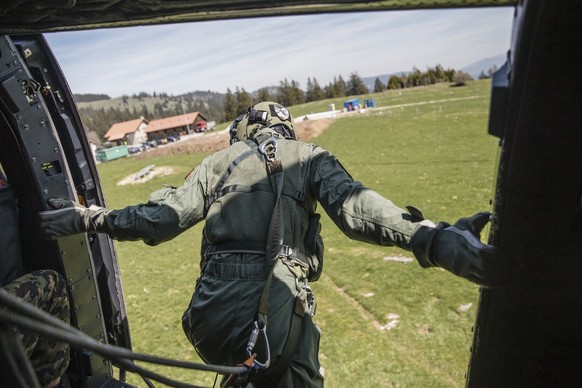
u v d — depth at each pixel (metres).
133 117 171.75
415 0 1.26
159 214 2.15
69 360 2.64
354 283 9.03
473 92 54.62
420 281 8.63
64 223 2.35
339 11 1.36
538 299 1.44
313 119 40.81
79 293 2.82
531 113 1.21
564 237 1.33
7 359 1.21
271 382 1.91
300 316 1.98
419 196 15.16
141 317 9.09
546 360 1.55
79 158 2.94
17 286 2.40
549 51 1.13
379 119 36.91
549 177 1.27
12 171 2.59
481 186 15.51
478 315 1.56
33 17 1.62
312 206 2.15
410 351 6.59
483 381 1.67
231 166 2.15
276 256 1.95
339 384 6.05
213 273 2.04
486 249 1.43
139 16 1.56
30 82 2.54
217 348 2.00
